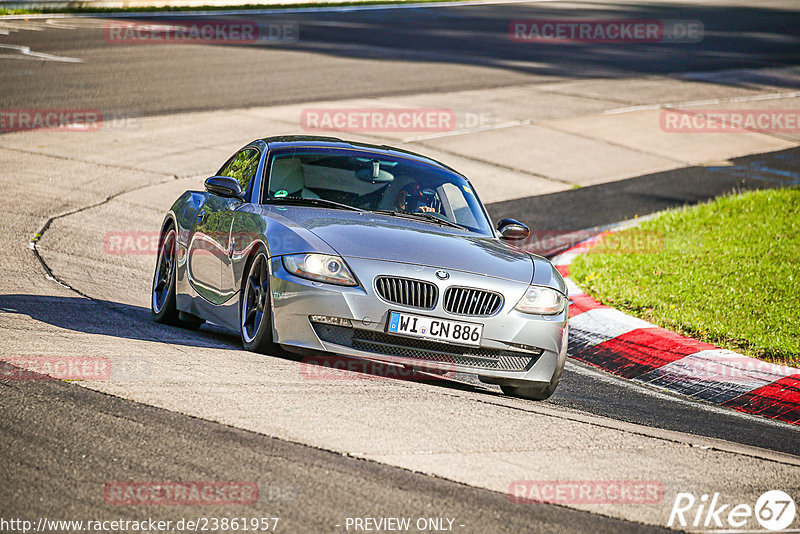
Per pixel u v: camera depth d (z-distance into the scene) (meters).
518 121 62.50
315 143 22.77
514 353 18.58
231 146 50.75
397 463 13.07
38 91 59.28
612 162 54.44
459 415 15.96
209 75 69.50
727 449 16.34
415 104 65.12
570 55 95.00
